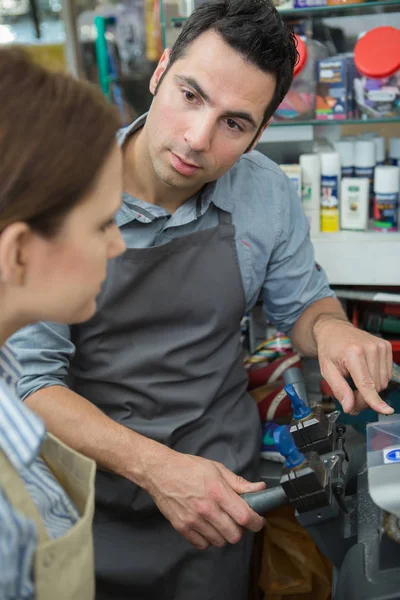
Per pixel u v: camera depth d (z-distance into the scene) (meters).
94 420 1.30
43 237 0.67
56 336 1.37
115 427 1.29
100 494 1.42
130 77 2.66
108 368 1.44
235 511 1.15
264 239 1.54
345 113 1.91
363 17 1.96
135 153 1.41
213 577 1.44
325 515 0.99
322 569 1.61
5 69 0.64
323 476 1.00
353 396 1.34
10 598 0.63
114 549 1.41
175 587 1.43
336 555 1.05
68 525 0.81
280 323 1.71
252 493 1.06
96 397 1.47
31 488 0.80
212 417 1.50
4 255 0.64
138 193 1.44
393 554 0.90
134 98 2.64
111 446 1.27
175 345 1.44
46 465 0.89
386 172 1.89
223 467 1.24
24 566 0.62
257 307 2.02
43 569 0.65
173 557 1.41
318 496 0.97
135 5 2.66
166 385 1.46
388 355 1.40
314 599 1.60
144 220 1.42
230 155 1.31
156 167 1.33
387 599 0.86
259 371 1.84
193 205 1.45
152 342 1.45
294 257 1.62
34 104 0.63
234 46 1.20
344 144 1.98
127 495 1.41
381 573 0.90
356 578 0.91
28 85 0.64
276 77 1.28
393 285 1.92
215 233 1.46
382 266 1.88
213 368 1.49
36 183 0.63
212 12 1.22
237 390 1.59
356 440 1.43
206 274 1.44
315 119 1.94
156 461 1.24
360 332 1.46
